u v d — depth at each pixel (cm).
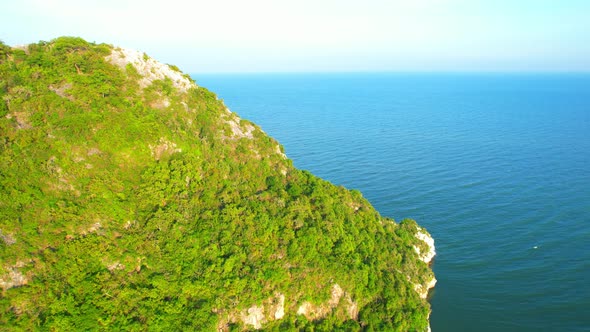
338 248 7444
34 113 6625
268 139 9519
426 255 9812
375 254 8075
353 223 8400
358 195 9581
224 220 6962
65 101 6862
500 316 8088
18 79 6944
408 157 18412
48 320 5028
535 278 9269
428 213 12556
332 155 18600
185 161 7481
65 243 5678
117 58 8225
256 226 7175
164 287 5931
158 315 5616
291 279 6812
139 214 6581
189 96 8844
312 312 6781
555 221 11919
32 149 6191
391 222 9744
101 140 6750
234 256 6525
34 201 5762
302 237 7231
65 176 6247
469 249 10556
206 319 5809
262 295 6444
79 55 7694
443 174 16038
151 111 7769
